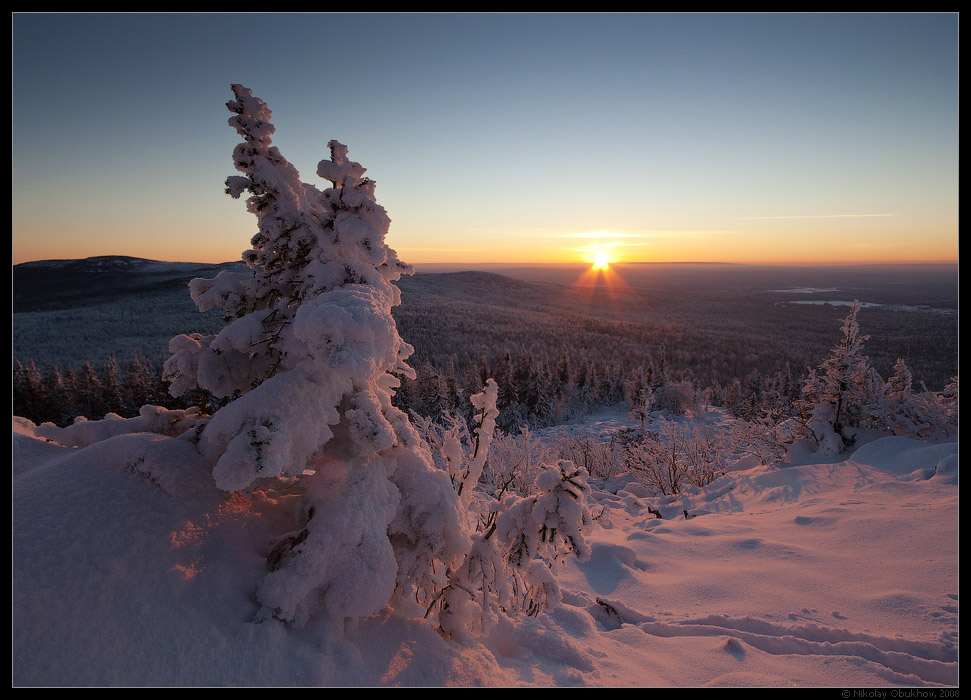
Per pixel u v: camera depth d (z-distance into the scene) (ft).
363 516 7.51
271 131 8.88
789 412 43.65
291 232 9.21
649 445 36.32
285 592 6.70
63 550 5.85
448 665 7.54
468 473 11.00
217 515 7.59
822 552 14.85
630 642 10.59
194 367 9.18
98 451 7.31
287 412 7.16
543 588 9.07
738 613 11.77
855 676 8.91
